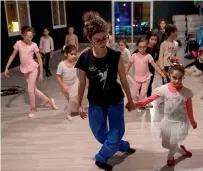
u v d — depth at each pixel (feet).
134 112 12.85
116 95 7.14
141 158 8.60
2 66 24.89
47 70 22.85
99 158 7.88
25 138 10.37
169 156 8.09
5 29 25.82
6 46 25.91
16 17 28.50
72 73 11.94
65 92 12.06
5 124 11.89
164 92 7.57
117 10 46.55
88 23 6.47
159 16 45.60
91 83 7.03
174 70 7.30
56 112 13.28
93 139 10.11
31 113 12.94
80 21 46.83
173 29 12.37
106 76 6.84
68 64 11.96
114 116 7.27
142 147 9.32
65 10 45.80
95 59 6.73
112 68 6.81
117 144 7.50
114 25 46.80
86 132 10.77
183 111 7.55
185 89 7.45
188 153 8.61
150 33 13.25
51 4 38.68
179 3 44.60
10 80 21.43
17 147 9.65
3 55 25.21
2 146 9.76
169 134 7.61
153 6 45.21
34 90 13.02
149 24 46.60
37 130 11.10
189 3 44.42
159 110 13.10
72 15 46.65
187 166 8.04
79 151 9.21
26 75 12.71
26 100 15.61
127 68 12.64
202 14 35.12
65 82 12.09
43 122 11.99
